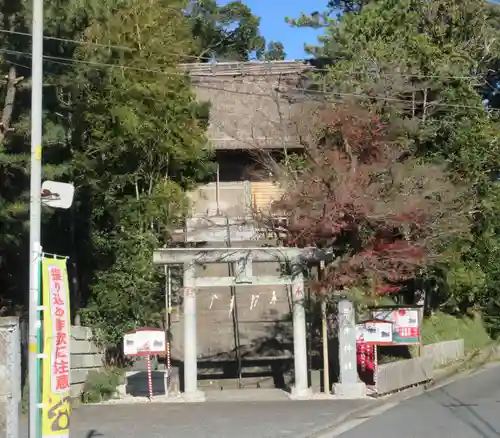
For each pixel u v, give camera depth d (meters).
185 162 19.70
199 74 29.39
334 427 12.34
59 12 14.28
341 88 22.58
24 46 14.38
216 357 20.67
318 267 17.78
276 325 21.91
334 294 17.44
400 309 17.84
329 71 24.33
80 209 19.94
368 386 17.39
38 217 8.48
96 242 18.67
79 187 18.52
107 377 16.81
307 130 20.78
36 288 8.18
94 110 17.48
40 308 8.16
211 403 15.62
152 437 11.41
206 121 21.00
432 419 12.66
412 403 14.91
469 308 28.70
